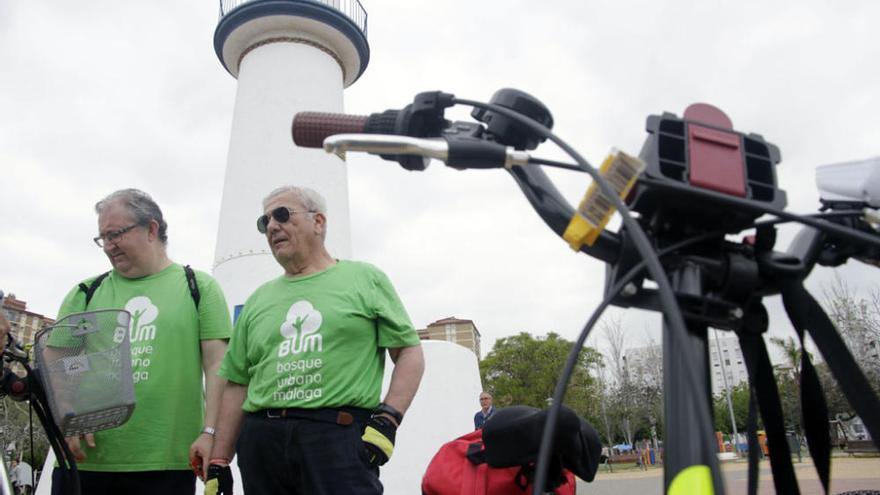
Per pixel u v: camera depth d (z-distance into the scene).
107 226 2.88
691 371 0.66
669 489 0.77
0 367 2.05
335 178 9.70
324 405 2.38
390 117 1.08
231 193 9.56
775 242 0.98
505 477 1.92
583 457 1.81
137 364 2.78
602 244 0.95
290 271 2.77
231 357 2.79
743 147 0.95
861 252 1.08
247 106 9.95
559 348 36.12
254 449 2.44
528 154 0.99
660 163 0.90
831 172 1.15
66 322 2.18
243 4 9.88
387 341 2.61
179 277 3.02
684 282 0.91
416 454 8.11
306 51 10.18
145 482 2.69
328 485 2.28
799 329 1.01
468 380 9.02
